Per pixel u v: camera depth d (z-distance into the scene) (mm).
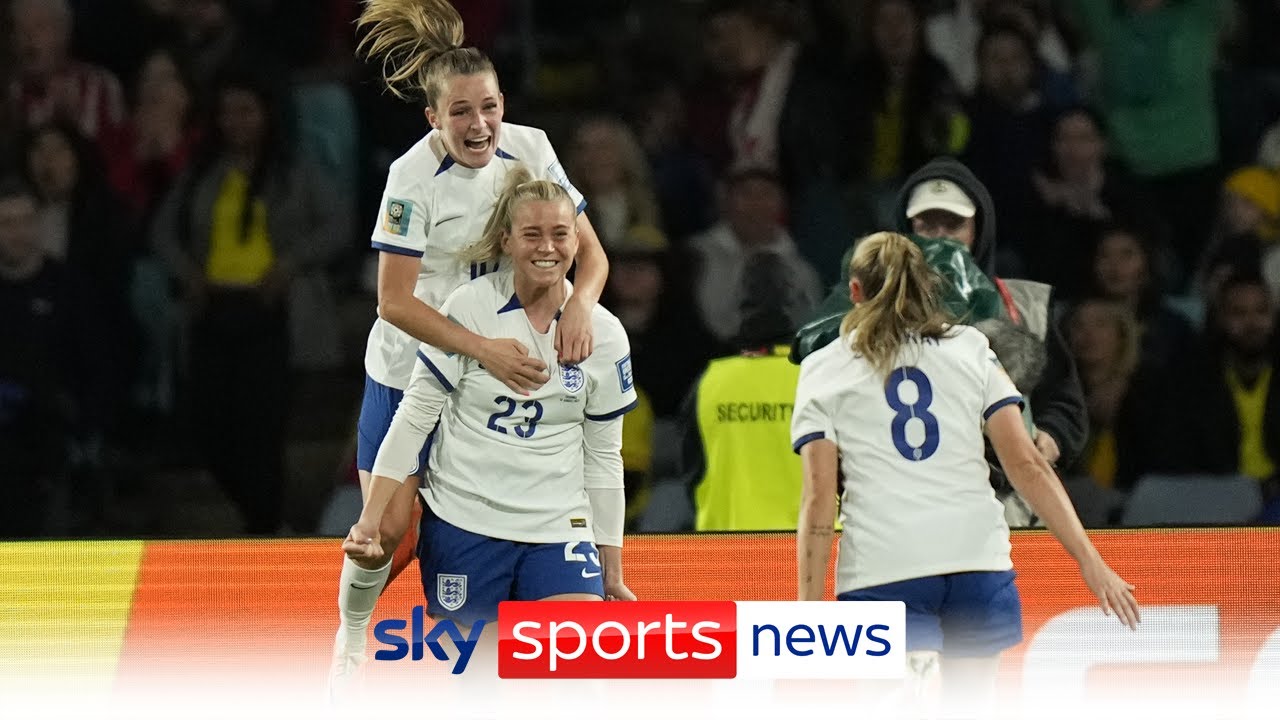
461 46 16578
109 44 28281
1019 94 28312
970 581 14312
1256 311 26281
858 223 28047
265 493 25781
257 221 26750
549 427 15344
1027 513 18203
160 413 26094
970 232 19250
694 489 20344
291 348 26359
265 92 27219
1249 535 17547
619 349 15484
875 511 14477
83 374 25719
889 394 14633
